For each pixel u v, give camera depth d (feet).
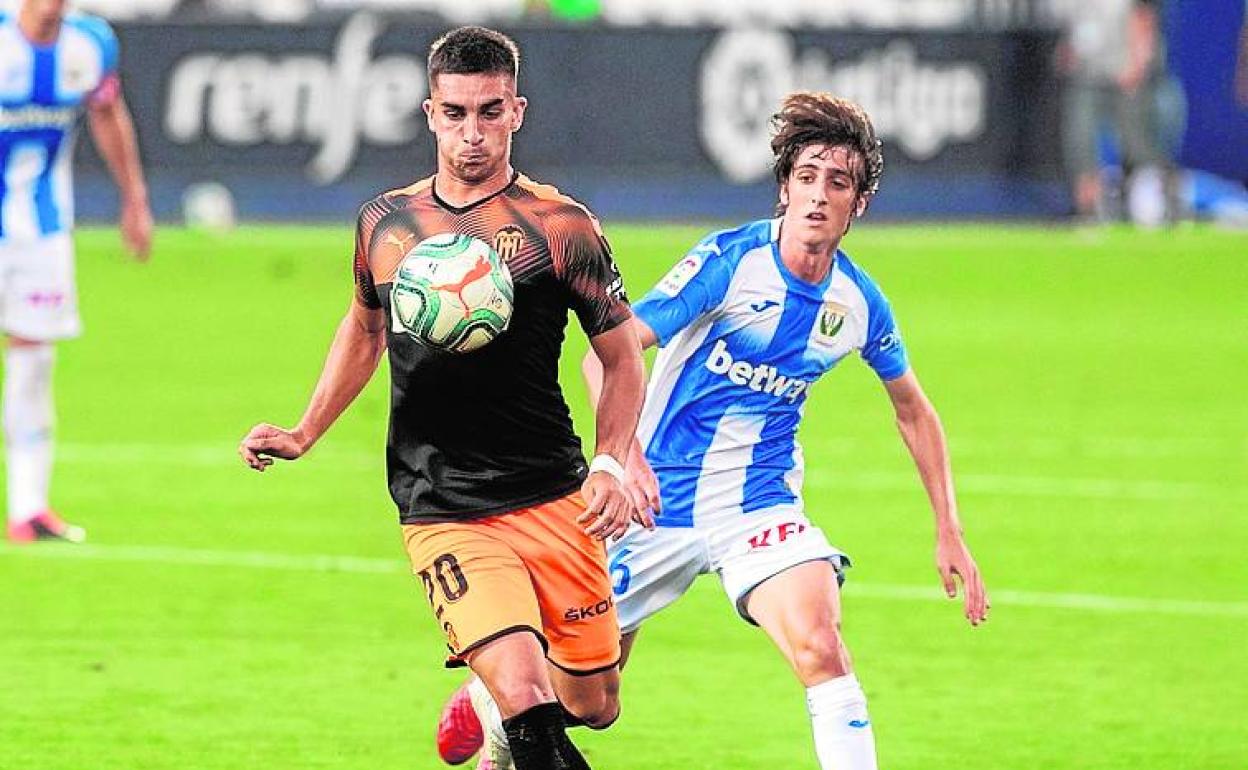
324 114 305.53
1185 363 216.74
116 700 97.04
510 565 70.38
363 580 122.62
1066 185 335.88
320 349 216.74
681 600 119.34
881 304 79.97
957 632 112.06
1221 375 209.15
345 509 143.13
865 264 291.17
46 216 128.57
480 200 70.18
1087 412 186.70
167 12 312.71
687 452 79.41
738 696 99.40
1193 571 127.34
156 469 155.84
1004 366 213.25
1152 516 143.54
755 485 79.15
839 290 78.84
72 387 192.95
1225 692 100.89
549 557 71.26
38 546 130.00
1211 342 231.91
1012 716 96.22
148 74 302.66
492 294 68.74
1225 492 152.15
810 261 77.92
